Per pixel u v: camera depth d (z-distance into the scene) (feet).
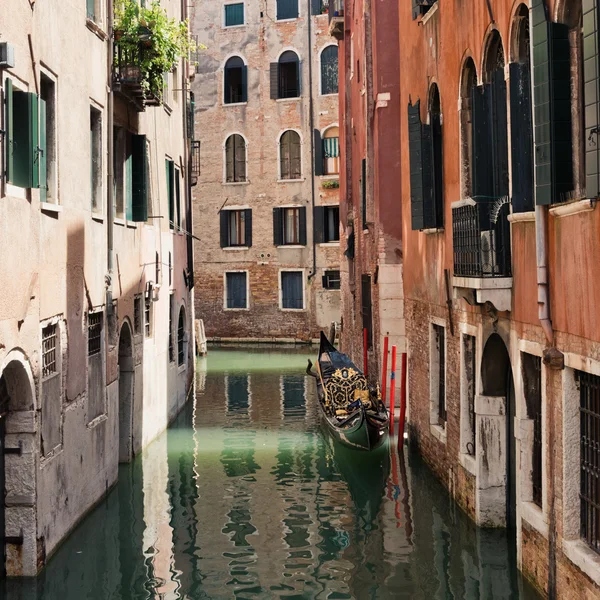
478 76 30.68
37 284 28.63
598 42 19.51
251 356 95.14
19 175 27.04
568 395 22.72
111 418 39.99
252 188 107.45
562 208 22.09
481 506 31.55
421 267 42.11
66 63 32.81
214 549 31.99
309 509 37.01
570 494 22.81
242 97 107.86
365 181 61.11
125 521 35.29
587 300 20.86
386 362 52.47
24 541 28.40
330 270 104.32
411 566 29.60
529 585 26.22
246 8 107.14
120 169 44.45
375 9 54.19
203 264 110.11
